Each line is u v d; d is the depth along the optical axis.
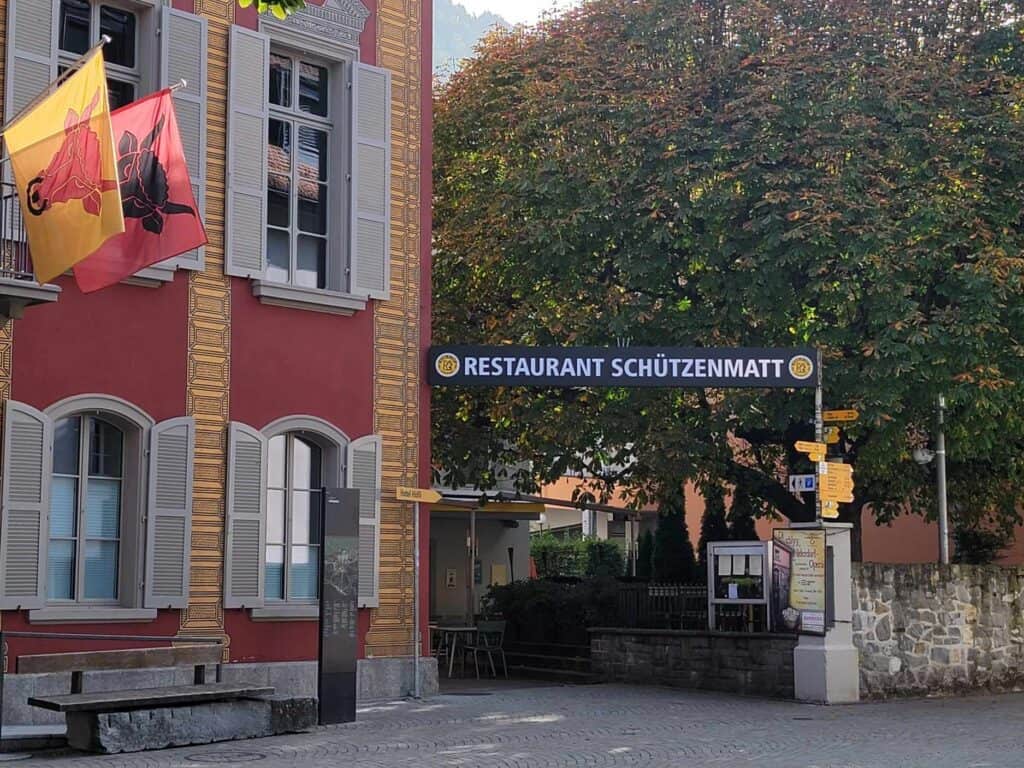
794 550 19.39
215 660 14.82
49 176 13.33
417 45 19.75
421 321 19.42
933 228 20.28
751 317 21.56
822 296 20.50
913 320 20.16
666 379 19.55
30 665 13.27
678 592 22.66
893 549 34.47
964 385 20.12
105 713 13.30
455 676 24.92
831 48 22.02
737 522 28.59
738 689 20.19
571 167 21.92
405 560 18.94
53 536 15.73
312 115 18.62
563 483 47.41
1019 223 21.72
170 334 16.64
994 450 23.19
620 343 21.83
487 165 24.30
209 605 16.77
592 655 22.97
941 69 21.52
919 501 24.86
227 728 14.17
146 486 16.27
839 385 20.67
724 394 21.62
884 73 21.39
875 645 19.80
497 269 23.42
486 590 34.06
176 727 13.73
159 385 16.48
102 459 16.23
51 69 15.74
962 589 21.11
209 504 16.86
